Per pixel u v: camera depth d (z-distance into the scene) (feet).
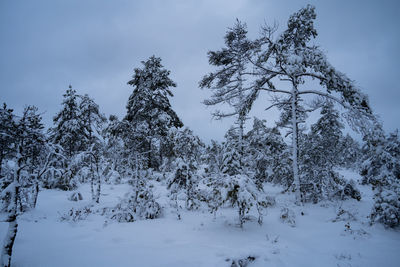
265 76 37.65
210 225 21.61
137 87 65.05
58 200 33.47
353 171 98.02
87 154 33.12
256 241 17.57
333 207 30.71
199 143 31.58
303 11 33.35
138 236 18.33
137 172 27.55
